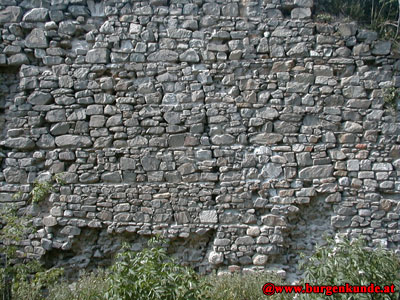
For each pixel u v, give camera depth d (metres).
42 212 5.99
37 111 5.98
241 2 6.13
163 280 3.99
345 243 4.42
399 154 6.00
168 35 6.03
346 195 5.98
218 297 5.00
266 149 5.98
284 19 6.09
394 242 5.96
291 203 5.95
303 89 6.02
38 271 5.52
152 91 6.01
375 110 6.03
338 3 6.61
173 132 5.98
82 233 6.01
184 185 5.93
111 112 5.98
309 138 5.99
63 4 6.05
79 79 6.01
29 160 5.96
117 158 6.02
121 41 6.05
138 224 5.91
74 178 5.95
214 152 5.95
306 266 4.49
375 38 6.09
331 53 6.07
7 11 6.01
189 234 5.93
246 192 5.92
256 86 6.01
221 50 6.04
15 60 6.00
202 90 6.01
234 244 5.89
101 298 4.75
